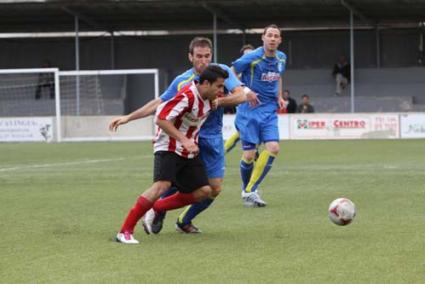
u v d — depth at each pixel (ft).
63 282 38.70
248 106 71.87
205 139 54.24
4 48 264.11
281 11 220.02
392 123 189.57
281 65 73.10
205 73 48.01
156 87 201.16
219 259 44.06
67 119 205.16
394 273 39.83
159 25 244.01
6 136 203.00
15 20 232.53
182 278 39.32
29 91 253.03
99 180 95.30
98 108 239.91
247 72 72.49
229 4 207.10
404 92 236.43
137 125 204.54
